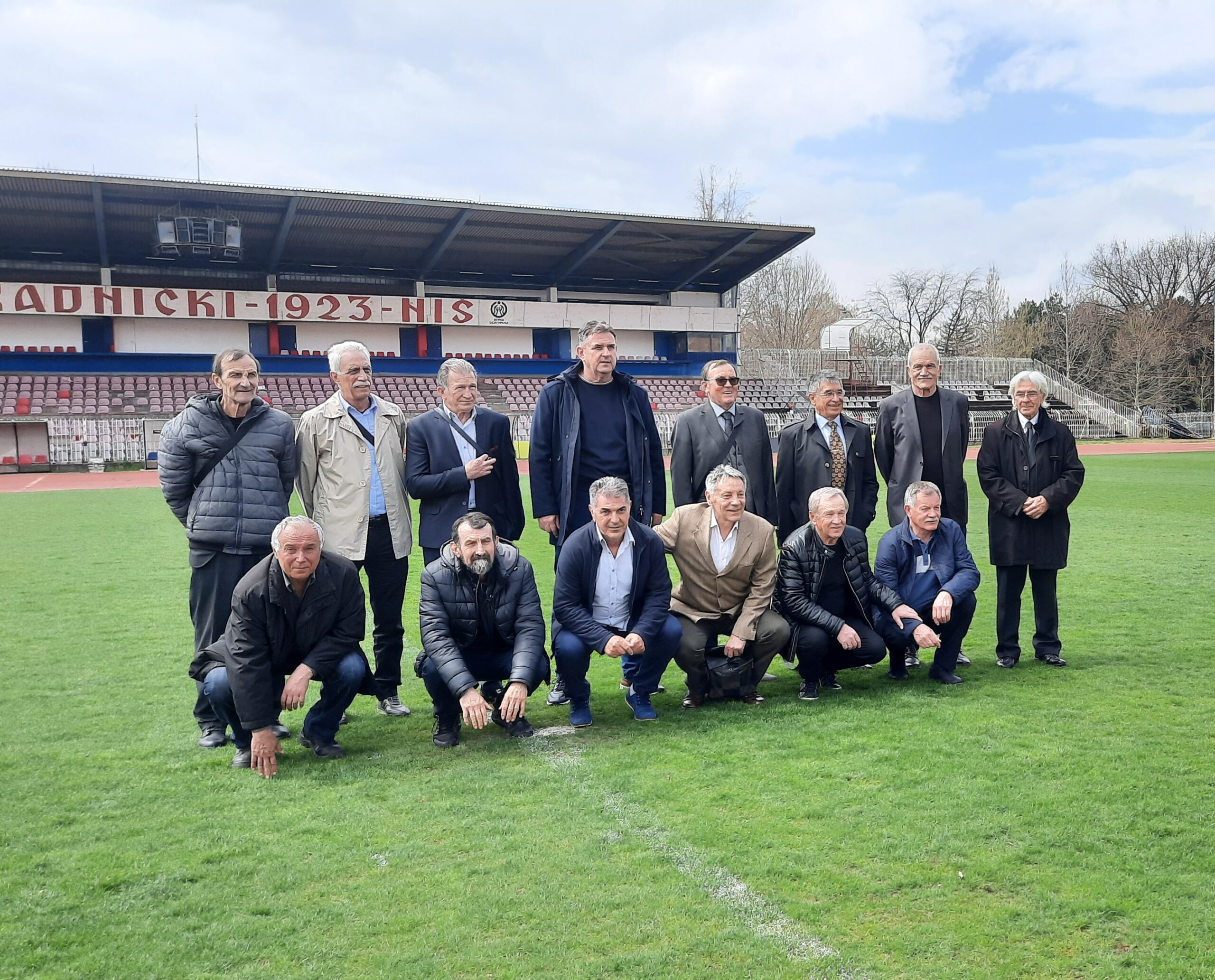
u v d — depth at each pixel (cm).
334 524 450
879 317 6216
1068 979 231
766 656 480
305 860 298
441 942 249
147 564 946
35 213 2825
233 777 375
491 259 3597
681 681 532
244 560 417
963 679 511
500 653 436
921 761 378
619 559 452
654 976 233
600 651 435
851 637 471
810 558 481
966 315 6091
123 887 282
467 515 425
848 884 278
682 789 354
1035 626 631
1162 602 707
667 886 279
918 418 565
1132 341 5081
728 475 468
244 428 421
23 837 317
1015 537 521
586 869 290
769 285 6184
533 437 501
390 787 362
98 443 2703
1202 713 439
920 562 516
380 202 2969
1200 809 328
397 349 3559
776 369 4112
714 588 481
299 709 479
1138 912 261
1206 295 5684
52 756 399
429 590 416
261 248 3297
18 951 247
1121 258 5928
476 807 340
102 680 521
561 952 244
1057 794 342
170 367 3195
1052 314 6022
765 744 406
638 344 3928
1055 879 280
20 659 570
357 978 234
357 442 454
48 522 1337
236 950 247
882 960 240
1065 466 524
